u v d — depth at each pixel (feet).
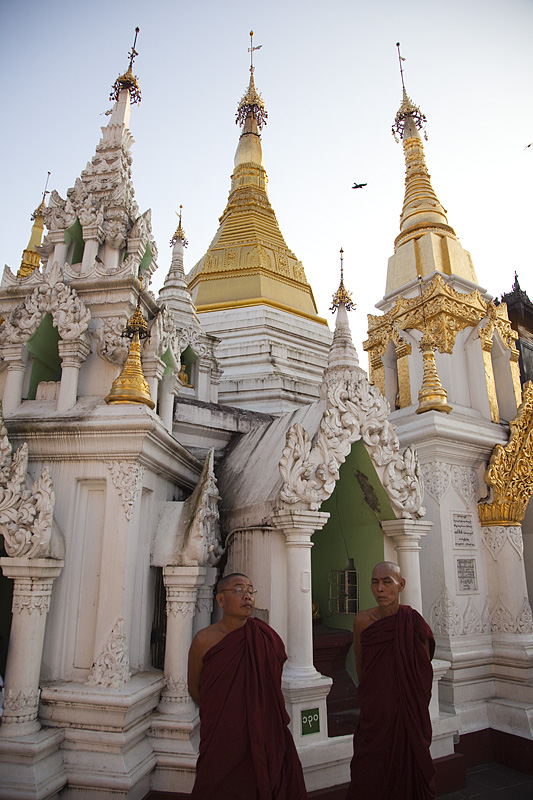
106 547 22.50
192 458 30.83
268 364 59.88
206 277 72.74
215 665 15.67
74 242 33.58
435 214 56.18
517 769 30.53
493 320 46.70
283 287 72.23
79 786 19.52
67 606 22.48
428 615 35.37
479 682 34.14
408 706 17.24
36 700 20.33
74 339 26.76
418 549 30.01
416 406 42.52
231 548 29.40
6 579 27.17
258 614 26.03
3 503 21.91
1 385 29.45
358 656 19.08
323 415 27.37
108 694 20.15
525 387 40.29
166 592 26.37
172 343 32.99
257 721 14.94
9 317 28.02
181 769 21.34
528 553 44.24
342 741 23.62
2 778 18.43
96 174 34.17
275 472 28.35
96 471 23.76
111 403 24.64
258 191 85.10
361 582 31.86
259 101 96.94
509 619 35.91
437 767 26.61
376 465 28.84
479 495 39.14
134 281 28.40
